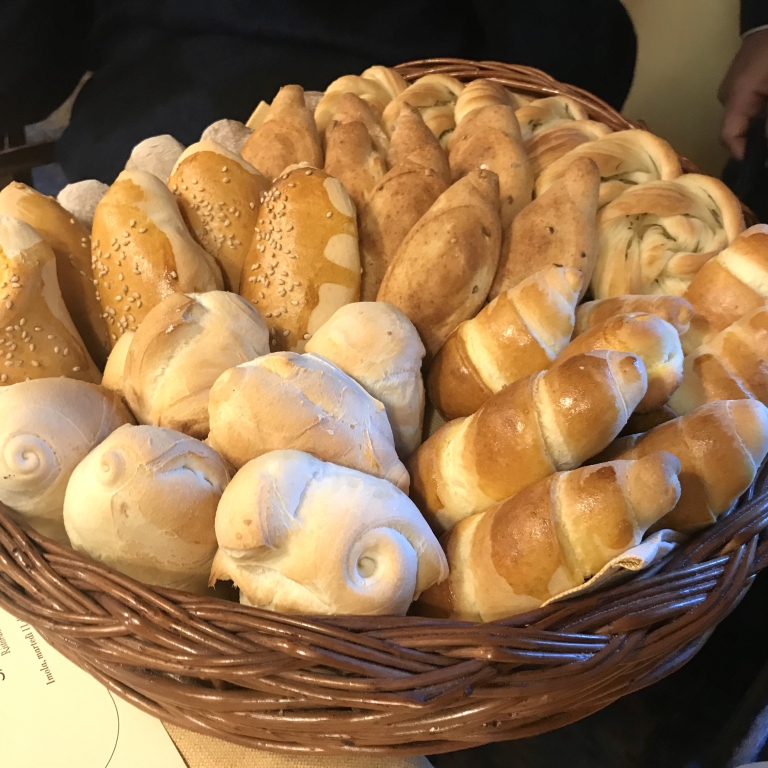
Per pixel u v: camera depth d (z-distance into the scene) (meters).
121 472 0.30
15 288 0.36
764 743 0.40
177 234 0.39
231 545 0.28
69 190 0.46
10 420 0.32
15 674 0.37
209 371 0.34
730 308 0.38
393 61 0.69
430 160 0.43
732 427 0.31
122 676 0.31
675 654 0.32
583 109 0.52
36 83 0.78
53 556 0.31
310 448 0.31
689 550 0.31
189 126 0.68
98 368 0.43
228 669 0.27
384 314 0.35
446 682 0.26
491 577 0.30
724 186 0.44
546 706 0.28
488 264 0.38
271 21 0.68
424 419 0.40
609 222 0.43
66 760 0.34
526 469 0.31
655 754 0.44
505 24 0.67
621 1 0.74
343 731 0.28
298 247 0.38
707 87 0.75
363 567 0.29
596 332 0.33
